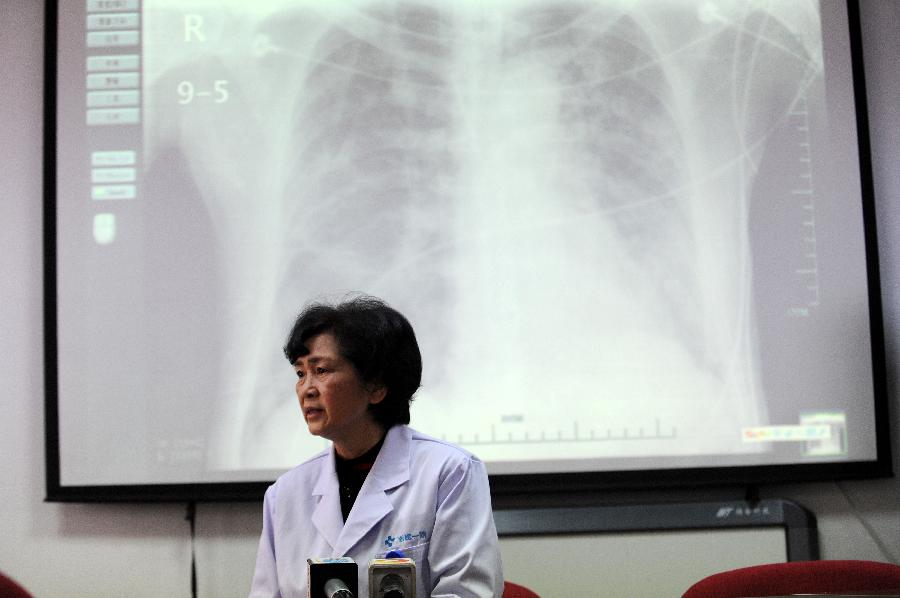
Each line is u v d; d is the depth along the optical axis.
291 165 2.73
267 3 2.77
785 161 2.76
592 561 2.67
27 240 2.76
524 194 2.74
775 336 2.72
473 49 2.76
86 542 2.70
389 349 1.59
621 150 2.75
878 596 1.58
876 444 2.70
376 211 2.72
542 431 2.68
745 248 2.74
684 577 2.67
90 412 2.67
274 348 2.69
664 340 2.71
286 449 2.66
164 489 2.65
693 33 2.78
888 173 2.81
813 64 2.78
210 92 2.75
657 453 2.69
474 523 1.60
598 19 2.78
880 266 2.79
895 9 2.82
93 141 2.73
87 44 2.75
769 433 2.70
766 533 2.68
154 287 2.70
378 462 1.62
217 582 2.67
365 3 2.77
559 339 2.71
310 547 1.61
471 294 2.71
